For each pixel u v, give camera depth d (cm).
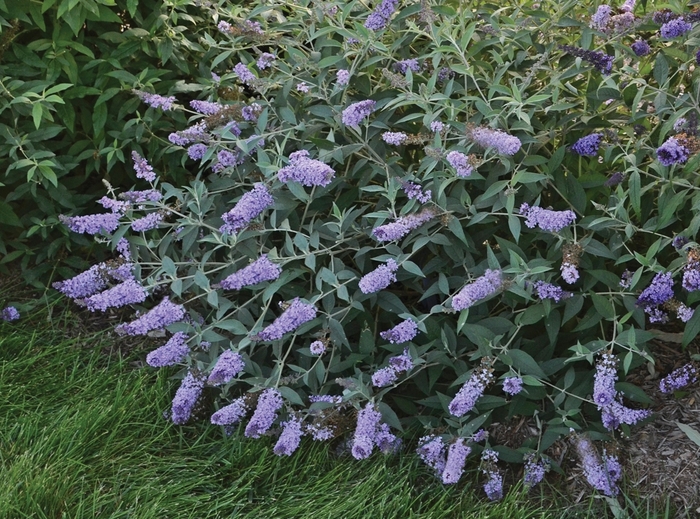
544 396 304
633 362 296
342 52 350
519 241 319
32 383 332
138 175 333
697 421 299
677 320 344
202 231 350
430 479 296
